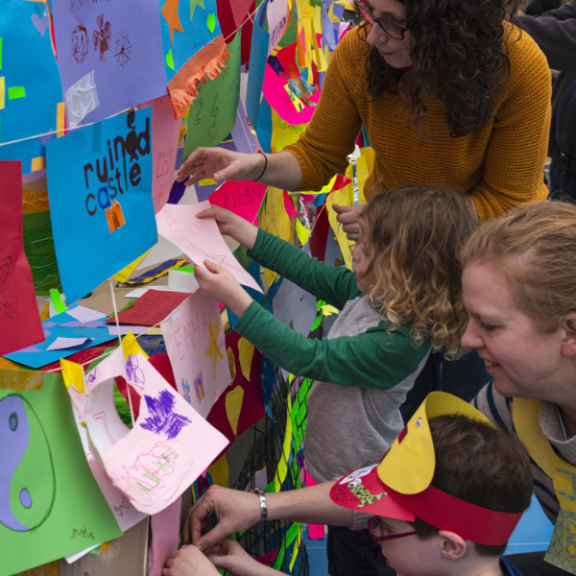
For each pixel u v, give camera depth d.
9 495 0.62
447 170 1.32
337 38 2.69
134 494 0.70
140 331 1.07
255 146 1.45
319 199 2.08
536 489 1.05
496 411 1.09
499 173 1.31
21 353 0.97
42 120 0.64
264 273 1.49
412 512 0.88
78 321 1.12
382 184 1.52
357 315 1.25
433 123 1.26
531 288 0.79
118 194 0.82
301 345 1.12
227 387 1.17
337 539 1.39
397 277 1.17
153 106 0.91
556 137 2.45
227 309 1.17
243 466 1.28
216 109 1.17
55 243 0.69
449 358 1.26
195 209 1.20
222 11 1.15
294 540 1.56
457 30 1.04
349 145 1.46
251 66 1.31
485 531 0.85
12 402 0.63
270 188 1.40
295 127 1.85
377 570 1.36
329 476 1.29
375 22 1.11
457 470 0.84
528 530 2.10
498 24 1.08
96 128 0.74
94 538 0.69
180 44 0.96
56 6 0.65
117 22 0.76
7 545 0.60
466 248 0.88
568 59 1.95
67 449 0.69
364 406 1.24
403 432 0.95
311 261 1.38
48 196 0.67
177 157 1.24
